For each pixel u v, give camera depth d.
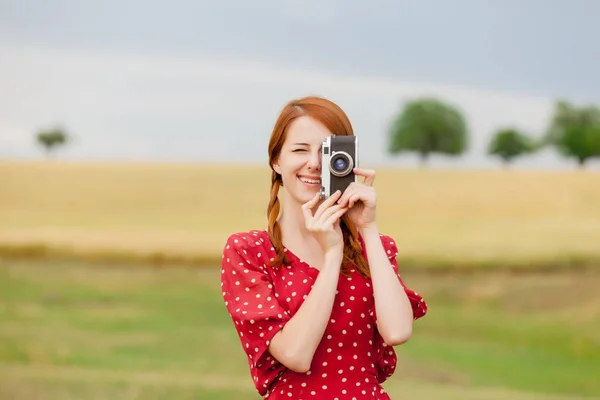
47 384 9.47
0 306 11.75
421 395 9.38
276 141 2.48
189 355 10.75
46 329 11.12
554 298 11.70
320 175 2.45
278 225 2.50
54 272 11.89
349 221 2.51
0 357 10.85
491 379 10.64
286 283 2.43
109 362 10.68
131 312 11.79
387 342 2.36
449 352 11.20
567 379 10.88
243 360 10.70
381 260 2.40
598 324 11.25
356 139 2.40
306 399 2.36
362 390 2.38
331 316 2.40
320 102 2.48
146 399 9.18
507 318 11.61
